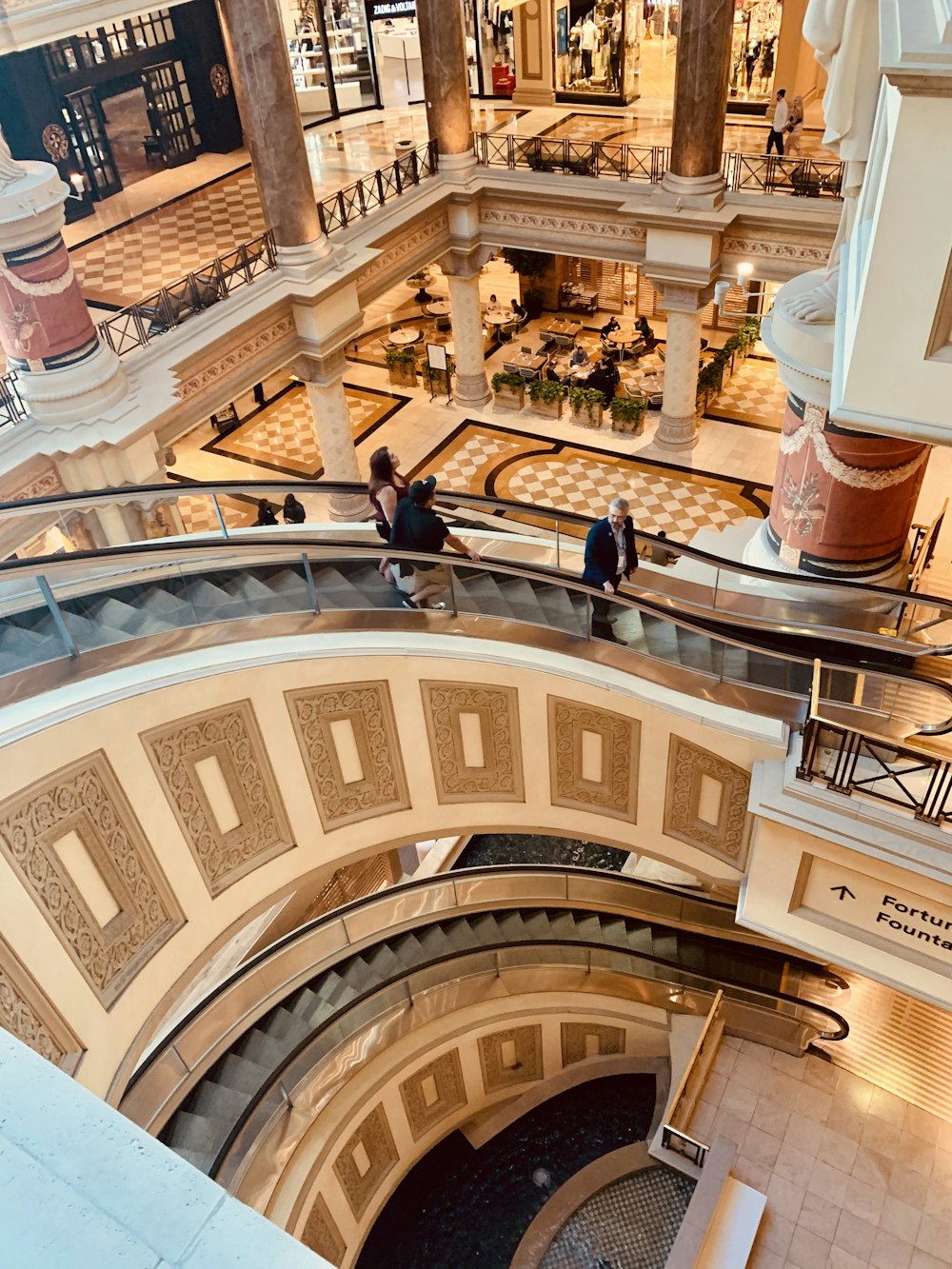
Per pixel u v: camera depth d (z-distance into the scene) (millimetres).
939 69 3053
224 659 5809
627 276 18094
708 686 6148
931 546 8328
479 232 14578
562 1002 10117
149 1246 783
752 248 12680
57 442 9422
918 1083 8555
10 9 9164
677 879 12172
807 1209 7984
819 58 5254
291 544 5738
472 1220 10734
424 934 9625
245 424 16109
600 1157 10734
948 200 3311
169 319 10977
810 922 5996
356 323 12602
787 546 7340
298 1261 780
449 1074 10547
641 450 14703
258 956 8250
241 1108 7453
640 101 17938
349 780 6844
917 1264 7625
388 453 6402
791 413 6875
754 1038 9094
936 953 5578
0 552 8805
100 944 5582
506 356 17422
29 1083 885
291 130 11031
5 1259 774
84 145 15969
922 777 5418
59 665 5402
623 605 6316
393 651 6344
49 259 8984
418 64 18703
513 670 6469
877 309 3625
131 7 10133
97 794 5375
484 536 7160
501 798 7285
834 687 5816
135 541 9016
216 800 6145
